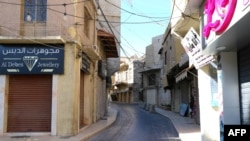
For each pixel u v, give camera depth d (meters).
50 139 12.19
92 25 19.22
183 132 14.38
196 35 9.92
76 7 14.48
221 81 8.86
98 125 17.98
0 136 13.13
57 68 13.80
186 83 25.31
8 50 13.90
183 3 11.95
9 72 13.80
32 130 13.85
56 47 13.91
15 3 14.24
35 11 14.43
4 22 14.09
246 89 8.23
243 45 8.12
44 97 14.02
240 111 8.63
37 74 13.95
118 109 37.72
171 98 33.91
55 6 14.37
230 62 8.82
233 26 6.34
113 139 12.88
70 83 13.80
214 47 8.38
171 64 26.70
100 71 22.89
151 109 31.59
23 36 13.68
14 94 14.05
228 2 6.39
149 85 50.12
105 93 28.47
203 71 10.81
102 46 25.45
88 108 17.88
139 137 13.42
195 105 19.41
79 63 14.91
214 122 10.54
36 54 13.88
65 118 13.62
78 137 12.70
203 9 9.12
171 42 26.94
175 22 14.10
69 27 14.18
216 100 10.52
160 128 17.16
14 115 13.95
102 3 28.81
